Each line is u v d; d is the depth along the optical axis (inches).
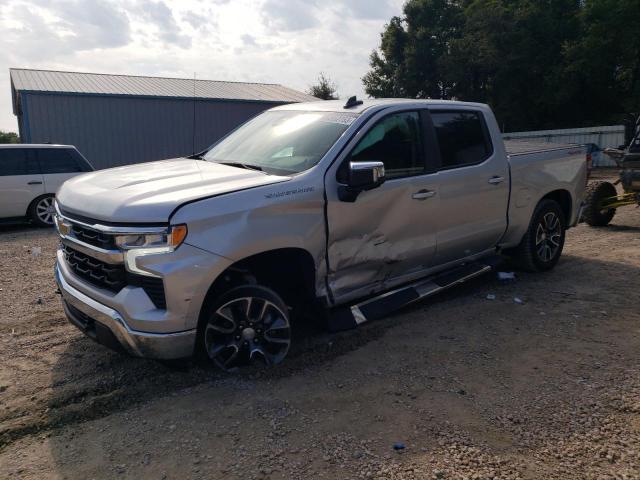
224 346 151.3
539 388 148.4
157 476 113.1
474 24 1521.9
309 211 157.8
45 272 280.5
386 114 183.3
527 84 1537.9
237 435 127.0
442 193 196.2
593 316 201.6
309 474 113.2
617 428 130.0
